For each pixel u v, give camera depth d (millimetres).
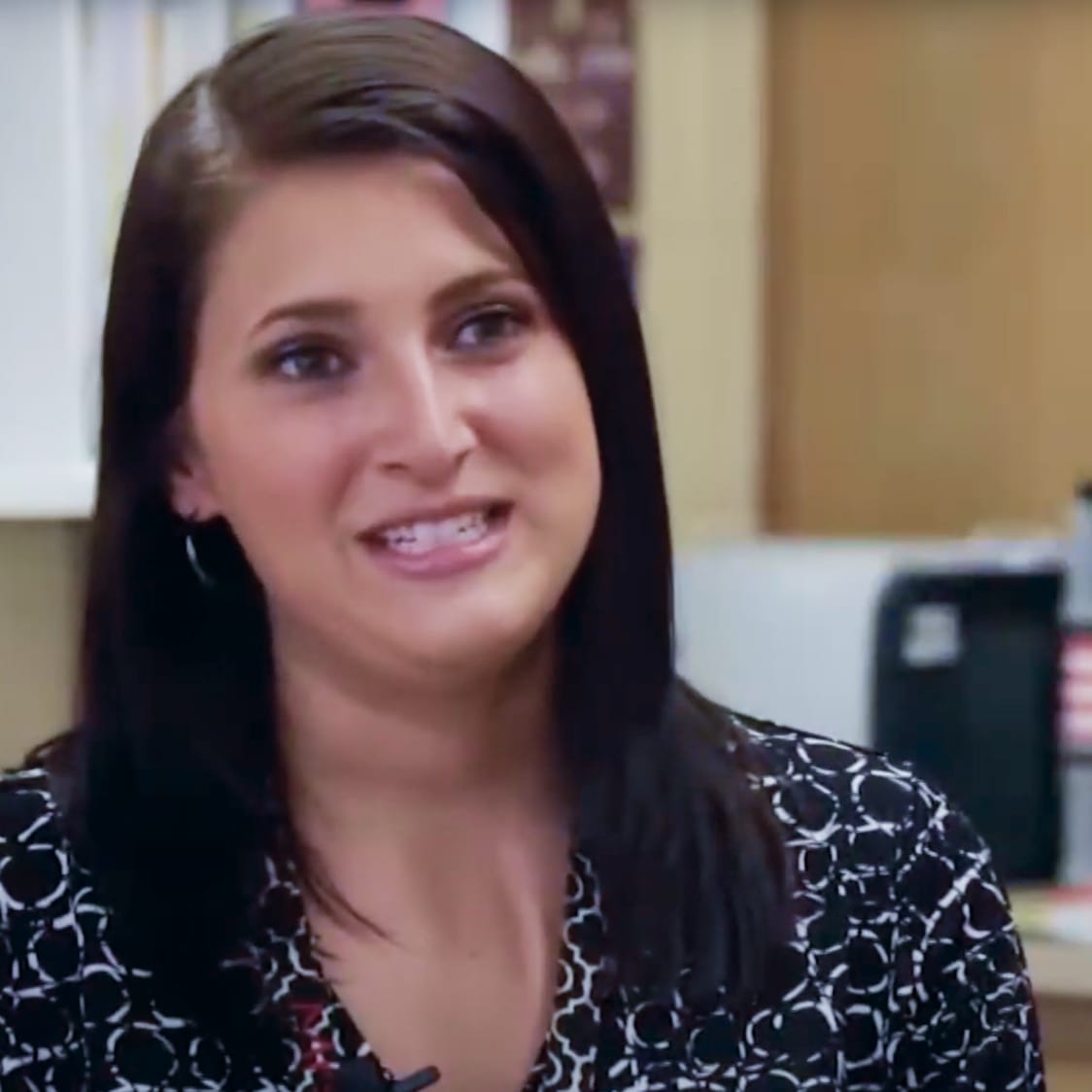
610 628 1667
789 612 3258
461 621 1438
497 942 1653
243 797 1644
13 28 2348
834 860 1734
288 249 1410
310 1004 1603
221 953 1605
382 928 1635
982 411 4605
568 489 1477
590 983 1634
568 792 1693
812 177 4605
